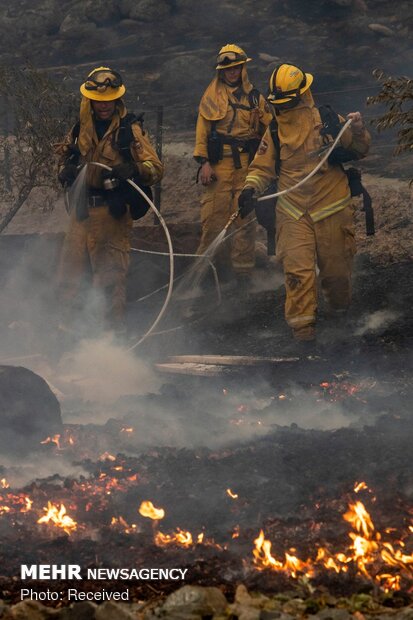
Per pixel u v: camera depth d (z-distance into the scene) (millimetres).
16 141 16234
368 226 12094
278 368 11227
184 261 15641
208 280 15367
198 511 6672
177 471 7500
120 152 12391
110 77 12250
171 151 20719
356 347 11664
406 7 30656
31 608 5078
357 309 13617
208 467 7574
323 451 7855
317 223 11875
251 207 12000
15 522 6555
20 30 32750
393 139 21516
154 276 15594
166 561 5879
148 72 29297
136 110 26188
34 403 8656
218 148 14516
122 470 7594
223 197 14625
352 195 12062
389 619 4977
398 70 27594
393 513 6363
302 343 11906
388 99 12578
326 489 6930
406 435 8203
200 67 28562
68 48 31391
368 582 5449
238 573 5664
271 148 11992
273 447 8094
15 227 17984
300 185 11727
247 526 6418
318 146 11781
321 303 14219
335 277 12156
